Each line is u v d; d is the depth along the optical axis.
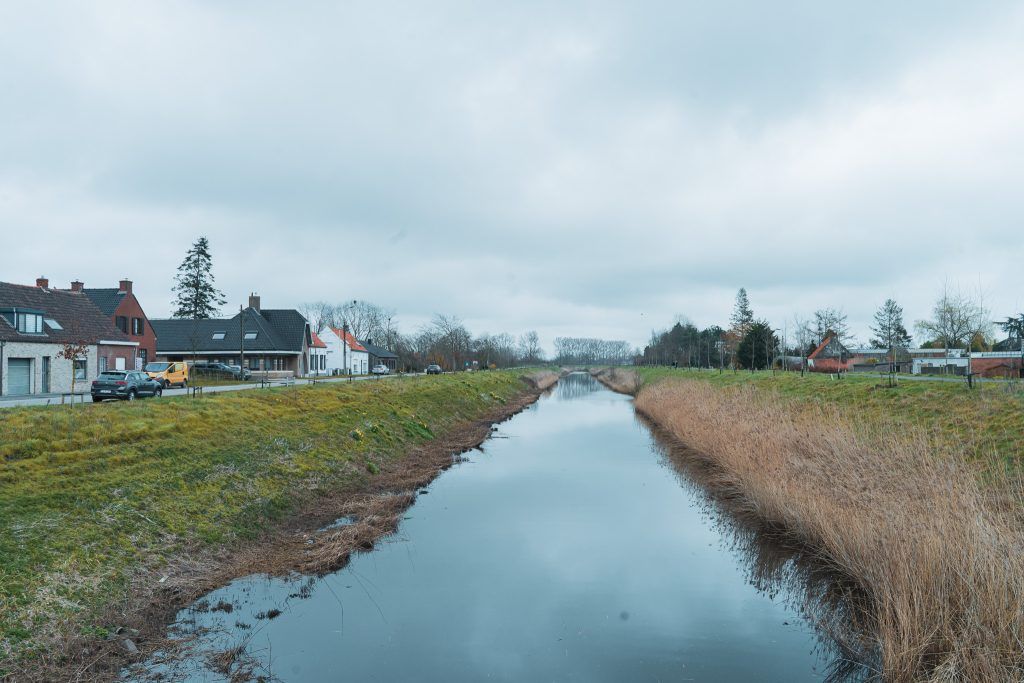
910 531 8.20
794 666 7.38
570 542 12.16
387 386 29.84
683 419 23.98
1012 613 6.24
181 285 63.94
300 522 12.56
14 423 11.94
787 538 11.83
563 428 30.55
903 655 6.48
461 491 16.52
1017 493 9.28
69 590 7.77
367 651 7.62
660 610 9.02
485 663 7.38
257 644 7.67
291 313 56.34
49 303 33.41
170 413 15.23
